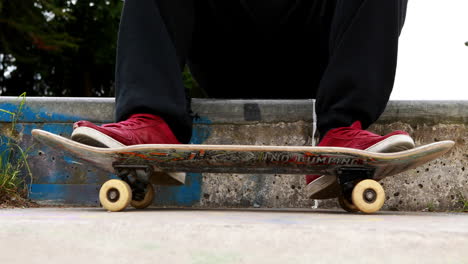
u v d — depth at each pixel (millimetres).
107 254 881
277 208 2244
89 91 15508
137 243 897
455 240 871
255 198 2291
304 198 2281
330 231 890
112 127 1629
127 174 1684
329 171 1702
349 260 863
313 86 2387
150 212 1524
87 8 14641
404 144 1588
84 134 1556
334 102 1766
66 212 1514
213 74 2389
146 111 1721
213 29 2232
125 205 1541
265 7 2131
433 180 2273
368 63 1713
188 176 2312
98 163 1680
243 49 2293
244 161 1658
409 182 2271
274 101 2305
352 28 1727
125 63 1733
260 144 2301
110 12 14688
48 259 858
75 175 2348
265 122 2303
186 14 1885
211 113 2305
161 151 1598
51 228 915
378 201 1571
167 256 880
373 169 1654
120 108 1730
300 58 2318
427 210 2260
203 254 882
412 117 2291
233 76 2395
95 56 15141
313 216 1382
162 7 1792
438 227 979
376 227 931
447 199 2268
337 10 1800
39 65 14250
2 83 14523
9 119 2363
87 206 2328
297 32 2232
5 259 852
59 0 14266
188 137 1856
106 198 1547
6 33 12805
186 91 1952
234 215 1360
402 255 866
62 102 2357
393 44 1745
